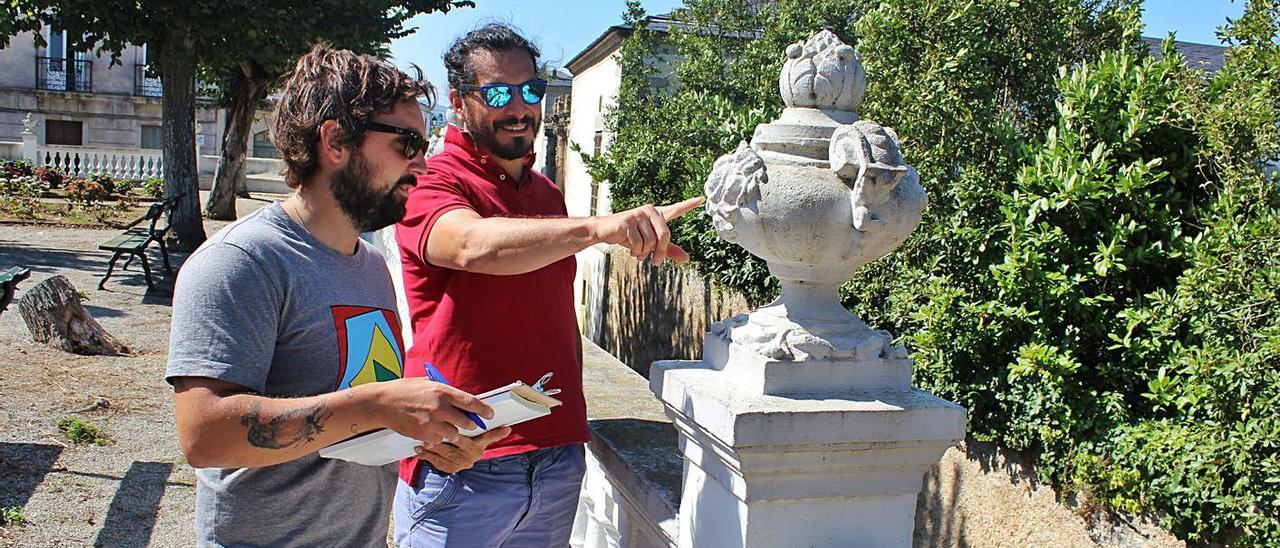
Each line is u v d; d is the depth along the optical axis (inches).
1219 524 142.1
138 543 191.2
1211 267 151.2
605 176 406.3
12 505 201.3
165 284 500.1
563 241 83.6
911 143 214.4
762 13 400.8
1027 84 218.1
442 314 103.7
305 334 78.0
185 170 657.6
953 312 183.0
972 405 184.2
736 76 388.5
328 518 82.6
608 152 428.8
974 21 215.5
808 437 88.1
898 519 96.0
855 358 94.2
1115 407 162.1
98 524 197.3
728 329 101.8
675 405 99.4
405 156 77.9
